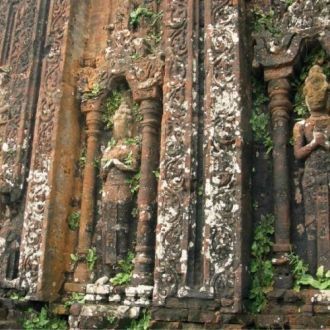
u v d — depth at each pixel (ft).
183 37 17.51
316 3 17.02
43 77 20.40
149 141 18.37
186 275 15.03
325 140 15.61
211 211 15.35
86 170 19.54
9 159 20.06
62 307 17.76
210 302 14.66
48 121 19.57
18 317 17.52
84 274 18.34
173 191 15.99
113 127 19.63
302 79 17.17
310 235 15.24
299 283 14.89
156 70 18.81
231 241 14.93
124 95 20.04
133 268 17.53
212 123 16.14
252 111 17.20
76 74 20.68
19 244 18.97
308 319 14.21
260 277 15.38
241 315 14.58
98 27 21.68
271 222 16.02
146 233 17.29
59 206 18.78
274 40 17.07
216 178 15.60
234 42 16.75
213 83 16.56
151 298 16.33
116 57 20.15
